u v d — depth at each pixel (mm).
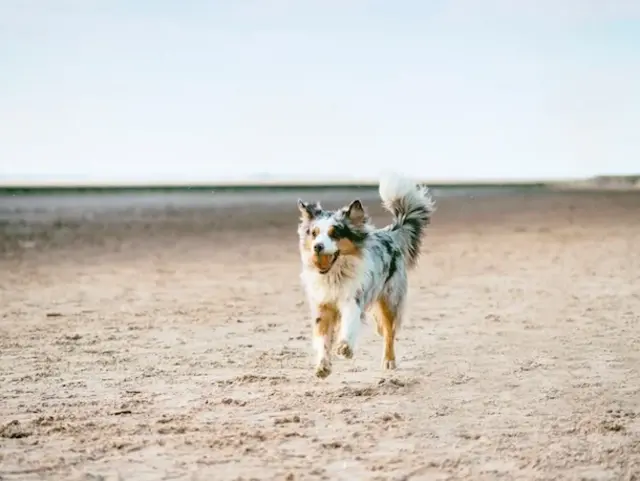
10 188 57906
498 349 6547
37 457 5066
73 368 6250
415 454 5047
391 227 6523
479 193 46156
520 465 4949
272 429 5297
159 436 5250
